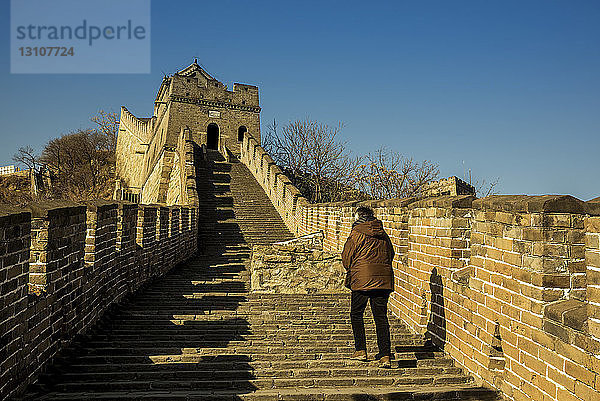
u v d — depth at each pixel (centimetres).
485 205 528
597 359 356
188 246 1564
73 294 586
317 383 521
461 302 578
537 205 440
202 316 751
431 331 664
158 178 3556
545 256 435
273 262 962
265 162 2666
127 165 5603
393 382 530
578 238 439
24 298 449
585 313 377
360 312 583
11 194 5222
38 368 486
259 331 691
